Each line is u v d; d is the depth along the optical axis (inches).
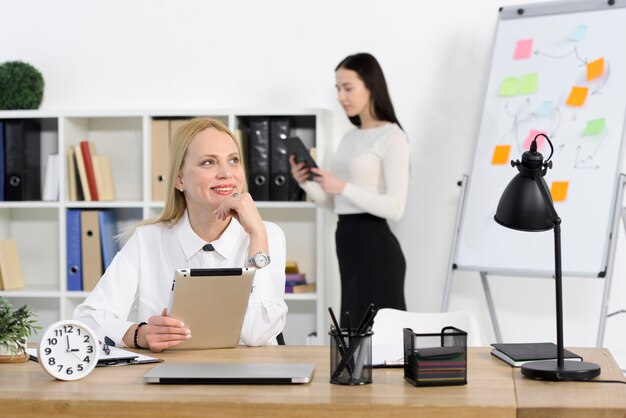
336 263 184.7
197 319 92.5
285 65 185.3
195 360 87.9
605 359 89.4
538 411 67.5
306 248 185.9
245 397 70.8
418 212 181.2
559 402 69.0
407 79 181.0
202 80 187.6
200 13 187.6
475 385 75.7
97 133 191.5
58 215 192.7
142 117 185.8
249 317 98.3
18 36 192.2
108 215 183.3
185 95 188.4
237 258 104.2
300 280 178.1
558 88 161.2
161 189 179.6
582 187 154.7
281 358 88.9
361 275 163.2
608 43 158.9
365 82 164.4
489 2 177.3
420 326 119.6
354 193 159.6
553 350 89.4
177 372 78.5
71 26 191.2
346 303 165.6
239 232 105.0
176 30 188.5
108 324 97.7
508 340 178.1
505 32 168.9
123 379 79.1
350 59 165.5
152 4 189.0
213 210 101.7
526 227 81.6
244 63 186.4
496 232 160.4
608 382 77.0
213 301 91.4
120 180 190.9
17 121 181.8
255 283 100.3
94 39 190.7
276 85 185.6
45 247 193.2
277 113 174.2
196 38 187.8
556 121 159.8
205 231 104.0
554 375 77.7
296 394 72.0
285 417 69.0
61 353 79.6
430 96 180.2
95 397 71.7
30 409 71.6
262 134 176.2
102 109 190.4
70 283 180.9
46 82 191.8
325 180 161.0
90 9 190.7
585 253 151.7
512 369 83.7
